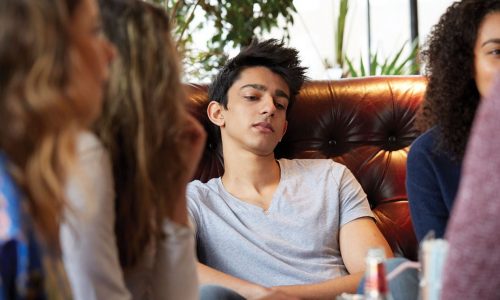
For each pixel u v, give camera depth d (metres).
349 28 4.50
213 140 2.37
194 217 2.12
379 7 4.63
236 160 2.20
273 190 2.20
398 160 2.39
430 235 1.14
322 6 4.57
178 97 1.35
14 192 0.79
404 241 2.31
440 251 1.07
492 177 0.90
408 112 2.41
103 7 1.31
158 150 1.32
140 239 1.33
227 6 3.46
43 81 0.77
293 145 2.40
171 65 1.34
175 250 1.38
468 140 1.70
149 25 1.32
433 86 1.76
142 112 1.29
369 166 2.38
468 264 0.91
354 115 2.42
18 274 0.79
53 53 0.78
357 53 4.64
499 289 0.91
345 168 2.25
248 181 2.20
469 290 0.92
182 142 1.38
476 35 1.66
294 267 2.08
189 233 1.40
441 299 0.95
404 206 2.35
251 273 2.07
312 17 4.58
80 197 1.12
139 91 1.29
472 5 1.66
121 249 1.33
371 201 2.38
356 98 2.43
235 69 2.21
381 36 4.63
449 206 1.72
